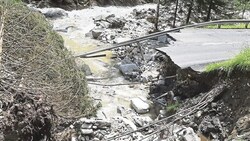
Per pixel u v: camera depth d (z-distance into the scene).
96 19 28.84
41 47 14.23
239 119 10.38
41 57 13.56
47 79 12.86
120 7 36.12
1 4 14.56
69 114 13.15
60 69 14.57
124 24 28.00
